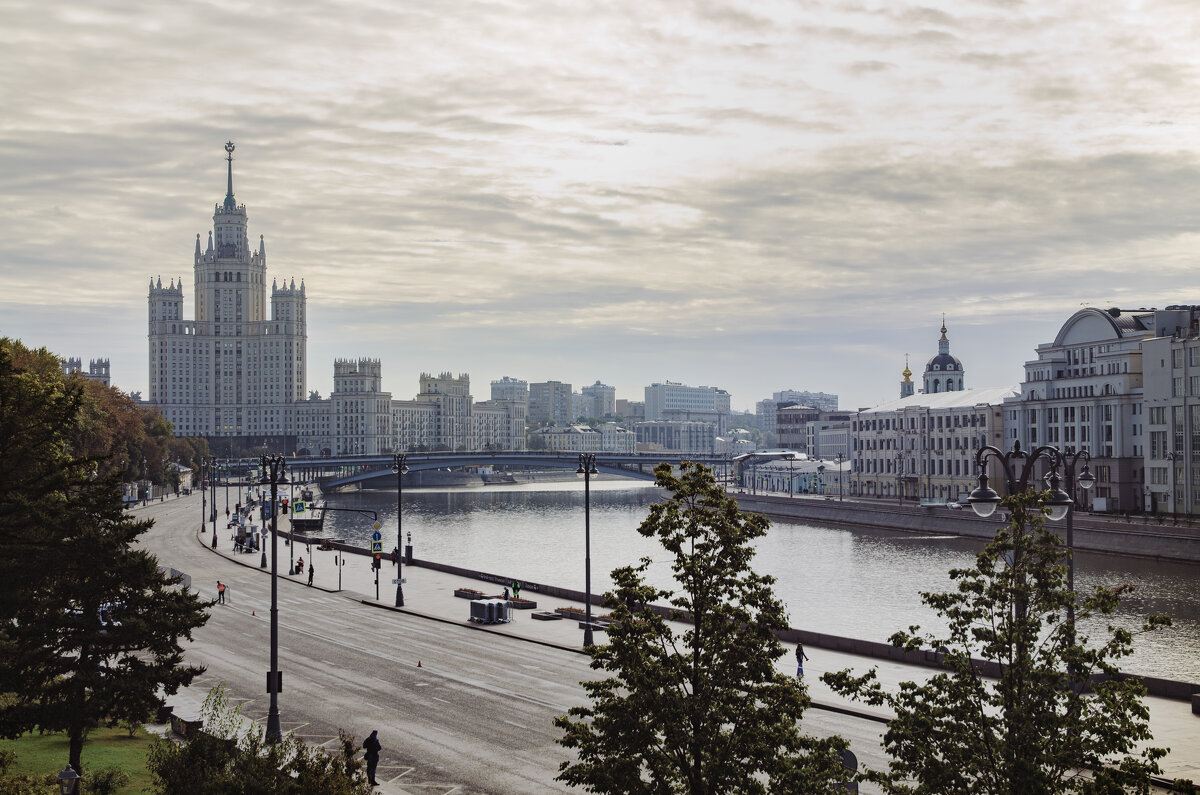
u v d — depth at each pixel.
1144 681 66.44
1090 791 29.48
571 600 106.94
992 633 33.53
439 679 69.94
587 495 83.75
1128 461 182.00
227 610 99.81
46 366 139.50
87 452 174.50
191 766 39.56
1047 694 31.95
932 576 134.12
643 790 35.41
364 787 38.22
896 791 33.06
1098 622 99.44
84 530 47.50
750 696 36.50
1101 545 149.00
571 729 37.09
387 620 95.31
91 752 50.94
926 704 33.81
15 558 46.81
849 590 123.12
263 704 62.78
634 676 36.31
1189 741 55.41
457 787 48.22
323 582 121.75
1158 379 170.88
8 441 48.66
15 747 51.19
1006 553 37.03
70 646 47.00
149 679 47.78
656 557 165.75
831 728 57.78
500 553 174.25
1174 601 110.12
